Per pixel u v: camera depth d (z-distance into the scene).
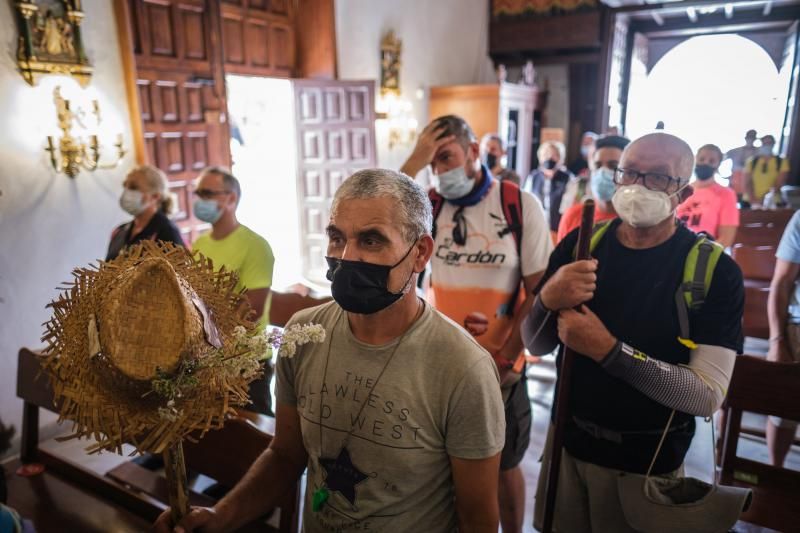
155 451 0.80
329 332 1.04
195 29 4.05
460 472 0.96
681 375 1.17
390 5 6.45
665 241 1.29
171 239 2.59
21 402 3.06
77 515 1.69
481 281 1.81
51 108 3.09
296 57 5.70
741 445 2.78
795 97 7.32
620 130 8.42
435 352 0.96
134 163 3.57
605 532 1.35
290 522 1.30
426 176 6.98
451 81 7.90
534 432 3.03
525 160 8.14
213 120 4.22
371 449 0.96
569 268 1.23
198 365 0.80
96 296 0.87
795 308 2.14
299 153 5.91
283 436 1.14
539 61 8.51
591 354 1.20
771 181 6.07
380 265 0.90
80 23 3.16
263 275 2.27
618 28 7.73
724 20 7.67
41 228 3.10
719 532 1.13
